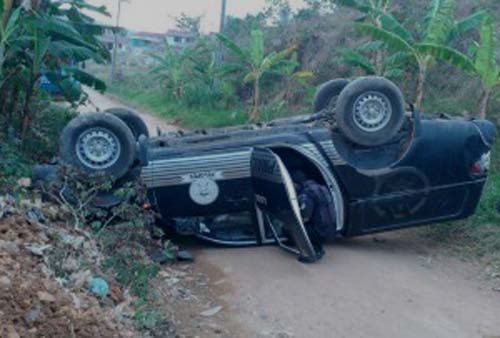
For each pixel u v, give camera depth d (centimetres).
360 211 693
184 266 630
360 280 607
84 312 414
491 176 943
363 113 678
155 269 538
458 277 641
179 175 663
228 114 2164
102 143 660
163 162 661
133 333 427
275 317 515
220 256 664
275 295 560
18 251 461
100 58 947
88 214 624
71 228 575
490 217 781
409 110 754
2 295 386
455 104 1348
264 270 623
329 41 2139
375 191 693
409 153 692
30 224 526
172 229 694
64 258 482
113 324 420
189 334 466
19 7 795
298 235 643
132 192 583
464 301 572
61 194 623
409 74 1520
